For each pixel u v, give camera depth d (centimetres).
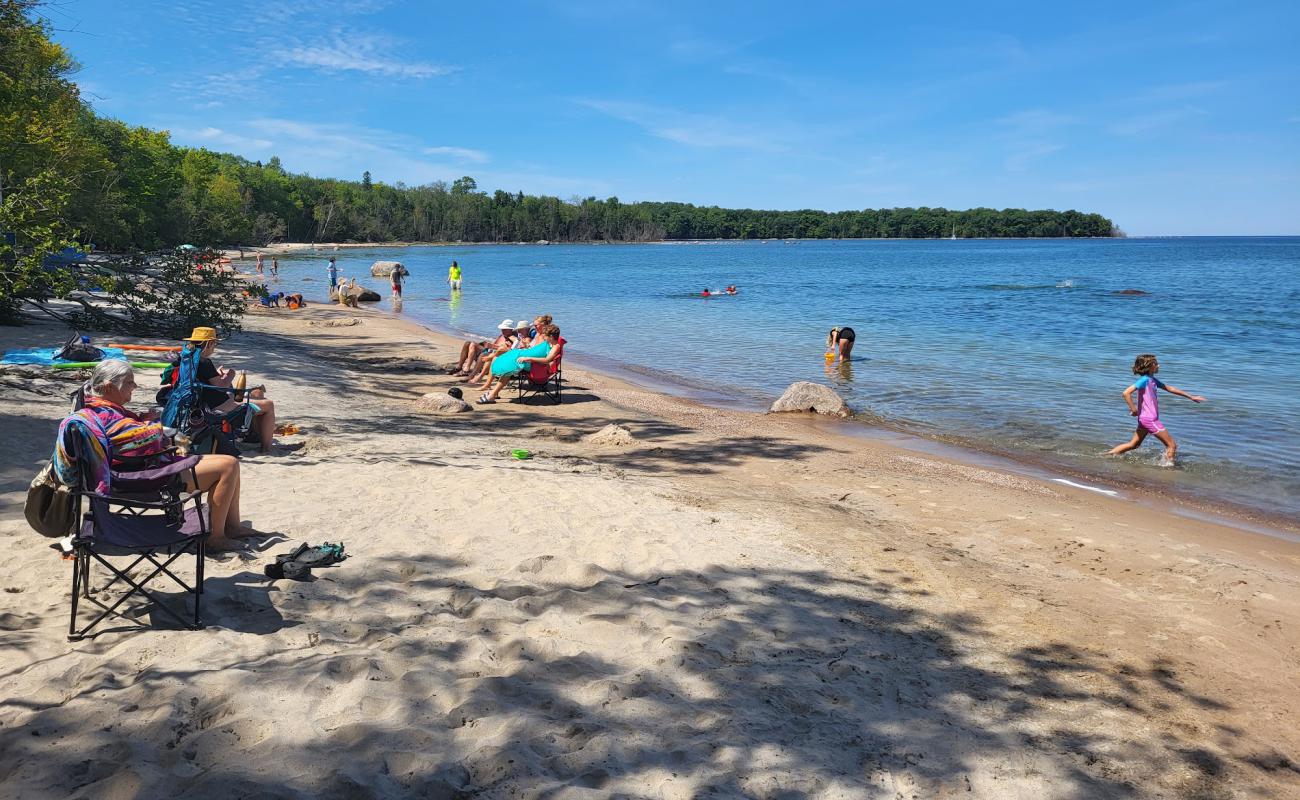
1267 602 598
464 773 322
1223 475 1027
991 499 884
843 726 388
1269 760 386
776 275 6756
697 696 406
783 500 833
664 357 2161
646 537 653
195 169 10125
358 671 398
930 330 2648
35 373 1130
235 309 1988
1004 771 360
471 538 618
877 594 572
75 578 403
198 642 416
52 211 1616
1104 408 1441
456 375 1688
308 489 723
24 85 2505
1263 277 6053
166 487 431
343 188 19088
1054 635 520
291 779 307
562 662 429
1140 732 404
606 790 318
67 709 344
